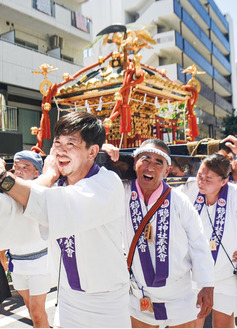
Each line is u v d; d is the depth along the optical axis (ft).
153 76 16.20
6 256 9.55
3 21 51.78
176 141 19.04
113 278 5.05
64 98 18.22
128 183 7.38
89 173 4.84
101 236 4.89
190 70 19.76
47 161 4.82
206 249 6.70
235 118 124.57
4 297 8.33
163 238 6.72
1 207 3.62
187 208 6.84
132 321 7.07
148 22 93.71
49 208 3.84
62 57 61.77
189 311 6.80
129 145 17.72
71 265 5.04
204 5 121.39
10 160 11.66
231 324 8.08
